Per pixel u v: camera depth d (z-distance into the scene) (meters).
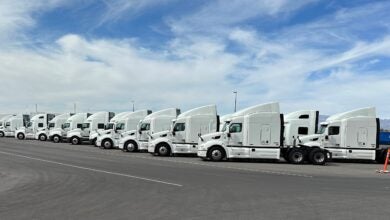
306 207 10.26
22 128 57.09
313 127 32.41
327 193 12.71
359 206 10.51
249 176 17.50
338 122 29.64
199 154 27.31
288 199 11.44
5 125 64.25
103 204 10.34
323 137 29.89
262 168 22.23
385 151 28.94
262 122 26.98
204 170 19.86
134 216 8.98
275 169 21.77
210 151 27.08
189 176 16.89
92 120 45.84
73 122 47.06
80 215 9.03
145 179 15.55
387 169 23.77
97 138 40.94
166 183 14.48
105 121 46.00
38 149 34.69
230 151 27.03
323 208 10.16
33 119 56.06
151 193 12.17
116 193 12.11
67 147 39.34
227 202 10.81
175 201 10.86
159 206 10.13
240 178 16.59
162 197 11.48
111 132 39.38
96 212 9.36
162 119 34.78
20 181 14.70
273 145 26.89
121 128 39.53
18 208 9.77
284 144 30.27
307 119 32.47
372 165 27.50
